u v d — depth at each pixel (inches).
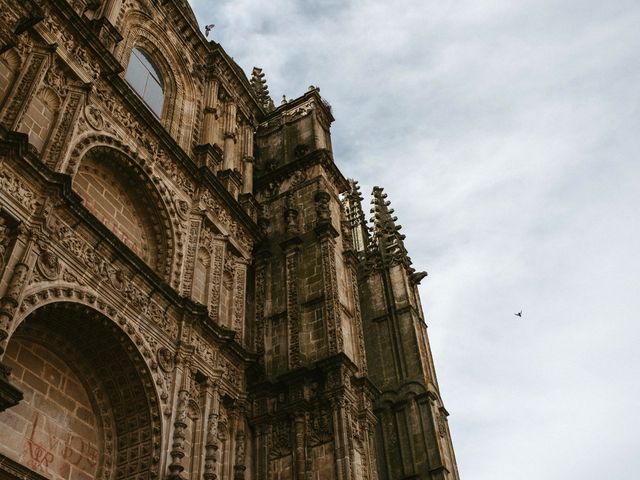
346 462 967.6
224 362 973.2
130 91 972.6
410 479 1477.6
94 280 789.2
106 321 791.7
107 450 806.5
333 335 1133.7
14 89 778.8
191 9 1346.0
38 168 728.3
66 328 786.8
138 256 933.2
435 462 1476.4
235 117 1374.3
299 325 1178.6
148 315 861.8
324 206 1346.0
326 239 1283.2
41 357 776.3
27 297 685.3
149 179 981.8
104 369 832.3
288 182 1454.2
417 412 1578.5
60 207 761.0
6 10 797.2
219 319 1009.5
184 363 882.8
